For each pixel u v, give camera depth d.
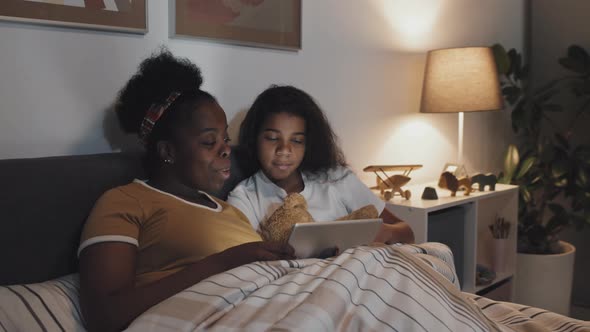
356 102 2.26
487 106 2.37
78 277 1.18
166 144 1.28
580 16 3.03
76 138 1.45
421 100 2.45
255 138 1.69
